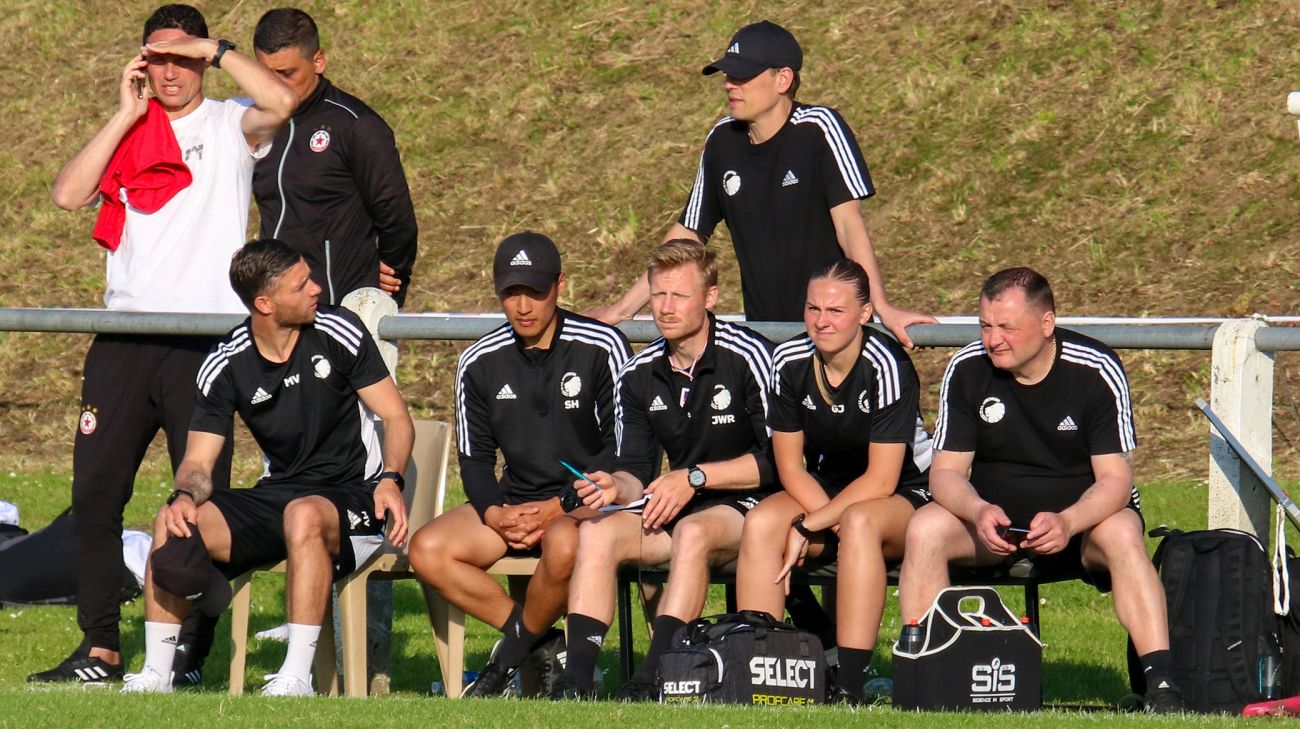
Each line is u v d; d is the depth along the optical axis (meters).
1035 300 21.39
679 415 23.58
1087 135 62.88
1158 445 45.50
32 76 79.38
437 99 73.56
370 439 24.53
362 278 28.03
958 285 56.81
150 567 23.03
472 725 17.92
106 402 25.92
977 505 21.08
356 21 79.44
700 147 67.19
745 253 25.64
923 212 61.16
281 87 26.12
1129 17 68.50
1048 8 70.06
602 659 29.38
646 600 24.38
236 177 26.44
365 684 23.78
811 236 25.02
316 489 23.69
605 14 76.62
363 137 27.30
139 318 25.42
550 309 23.98
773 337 24.28
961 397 22.25
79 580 26.00
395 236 28.00
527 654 23.08
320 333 23.95
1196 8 68.25
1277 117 61.28
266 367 23.91
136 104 26.05
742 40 24.88
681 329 23.12
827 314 22.09
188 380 25.91
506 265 23.72
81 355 58.62
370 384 24.03
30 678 25.56
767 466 23.30
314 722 18.28
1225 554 20.39
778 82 24.89
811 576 23.05
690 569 21.98
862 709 19.47
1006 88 66.44
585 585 22.19
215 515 22.94
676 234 26.50
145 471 48.19
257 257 23.30
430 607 24.20
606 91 71.88
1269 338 22.16
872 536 21.64
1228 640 20.17
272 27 27.02
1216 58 65.31
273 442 24.09
